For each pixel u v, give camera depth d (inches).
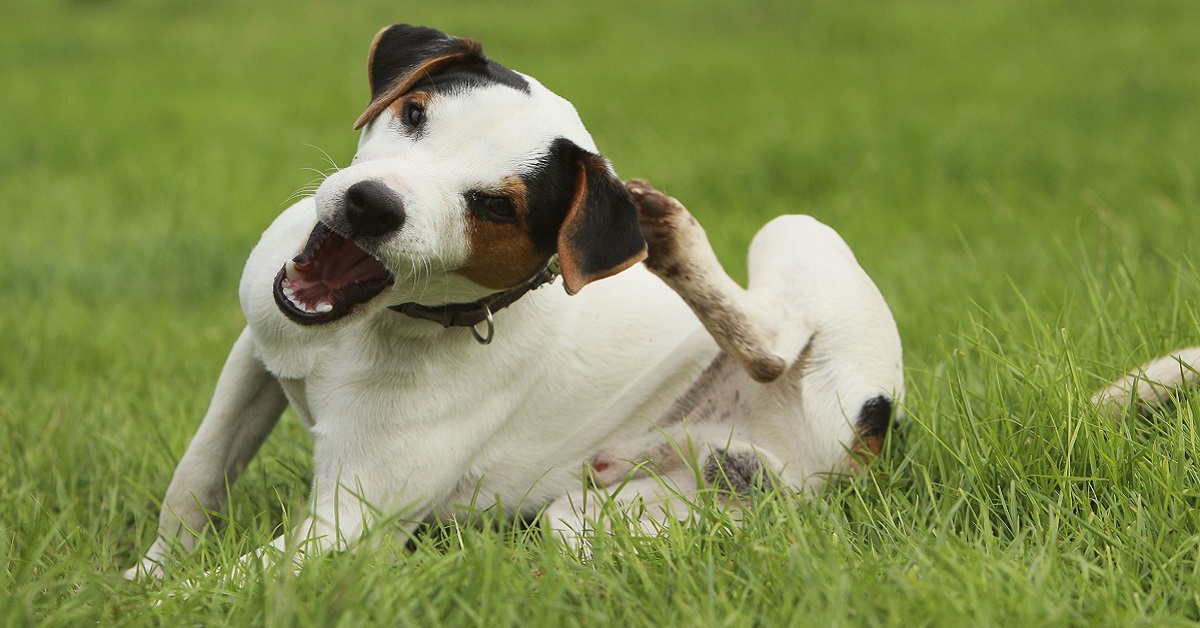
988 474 263.4
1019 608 205.6
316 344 255.6
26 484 284.5
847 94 874.1
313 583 206.8
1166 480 247.9
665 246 277.1
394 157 230.4
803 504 251.8
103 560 239.1
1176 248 432.8
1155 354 311.7
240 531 257.1
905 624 201.8
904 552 229.3
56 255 515.5
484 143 231.3
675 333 298.8
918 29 1136.2
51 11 1322.6
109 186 650.2
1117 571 224.8
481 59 247.1
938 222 561.6
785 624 203.3
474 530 248.1
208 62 1053.8
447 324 249.0
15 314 439.2
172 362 397.1
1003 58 992.9
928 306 403.5
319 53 1101.7
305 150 716.0
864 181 640.4
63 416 335.6
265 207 598.9
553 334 273.9
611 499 246.5
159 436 316.8
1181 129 706.2
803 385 291.3
